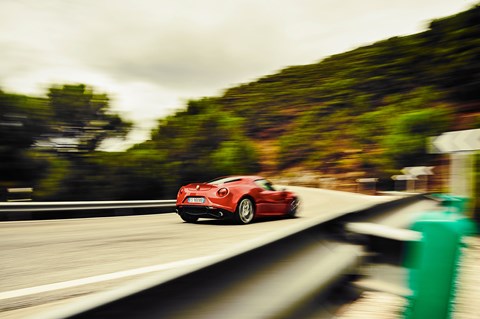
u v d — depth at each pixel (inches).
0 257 187.8
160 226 334.0
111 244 230.7
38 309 112.3
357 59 4239.7
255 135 3750.0
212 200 327.6
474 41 2298.2
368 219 168.6
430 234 70.9
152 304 49.5
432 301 69.4
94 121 733.3
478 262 205.3
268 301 73.5
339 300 112.7
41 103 688.4
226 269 66.7
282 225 333.4
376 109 3036.4
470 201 286.4
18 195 637.9
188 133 853.2
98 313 41.6
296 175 2343.8
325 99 3730.3
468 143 216.8
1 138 639.8
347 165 2114.9
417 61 3393.2
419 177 1438.2
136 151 765.9
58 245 225.8
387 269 113.2
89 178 695.7
